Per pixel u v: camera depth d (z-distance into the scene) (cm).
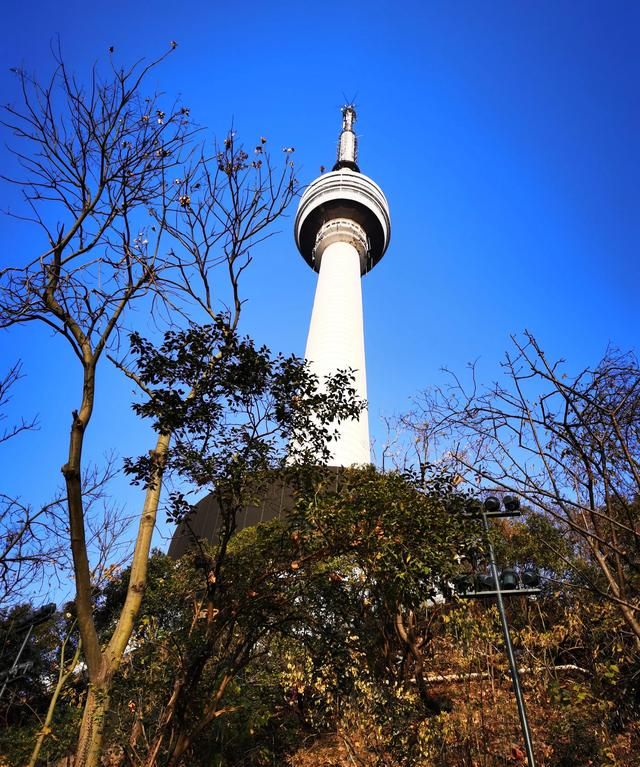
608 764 1377
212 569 1242
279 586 1205
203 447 1178
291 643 1402
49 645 2275
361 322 6366
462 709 1545
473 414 1089
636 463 977
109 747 1292
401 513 1142
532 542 1725
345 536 1155
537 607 1953
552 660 1742
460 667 1730
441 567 1139
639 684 1512
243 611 1208
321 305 6369
